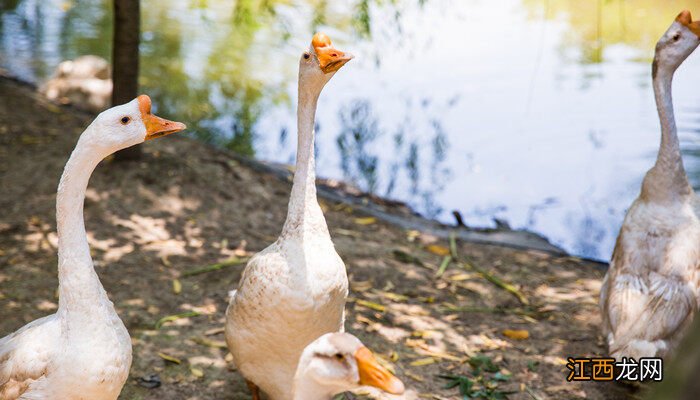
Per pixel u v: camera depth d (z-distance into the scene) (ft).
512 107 31.45
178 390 14.08
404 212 24.29
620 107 31.35
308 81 12.27
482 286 18.98
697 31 14.69
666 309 14.08
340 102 32.40
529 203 24.89
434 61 36.63
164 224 20.22
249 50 37.50
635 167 26.94
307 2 42.19
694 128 28.66
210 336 15.79
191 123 29.71
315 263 12.10
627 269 14.85
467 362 15.67
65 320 10.52
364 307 17.46
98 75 30.30
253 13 39.42
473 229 23.08
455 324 17.12
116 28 21.29
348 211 23.30
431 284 18.86
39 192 20.85
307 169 12.39
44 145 23.68
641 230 14.98
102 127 10.41
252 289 12.15
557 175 26.43
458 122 30.48
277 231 20.98
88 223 19.66
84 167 10.50
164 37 38.24
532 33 40.34
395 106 32.07
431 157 27.71
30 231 19.02
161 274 17.95
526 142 28.50
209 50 37.09
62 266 10.54
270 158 27.68
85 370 10.39
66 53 34.99
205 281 17.90
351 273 18.94
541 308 18.10
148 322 16.05
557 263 20.76
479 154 28.02
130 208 20.57
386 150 28.22
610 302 14.64
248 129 29.81
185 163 23.29
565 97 32.42
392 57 36.86
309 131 12.43
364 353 9.69
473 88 33.45
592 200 24.95
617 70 35.40
